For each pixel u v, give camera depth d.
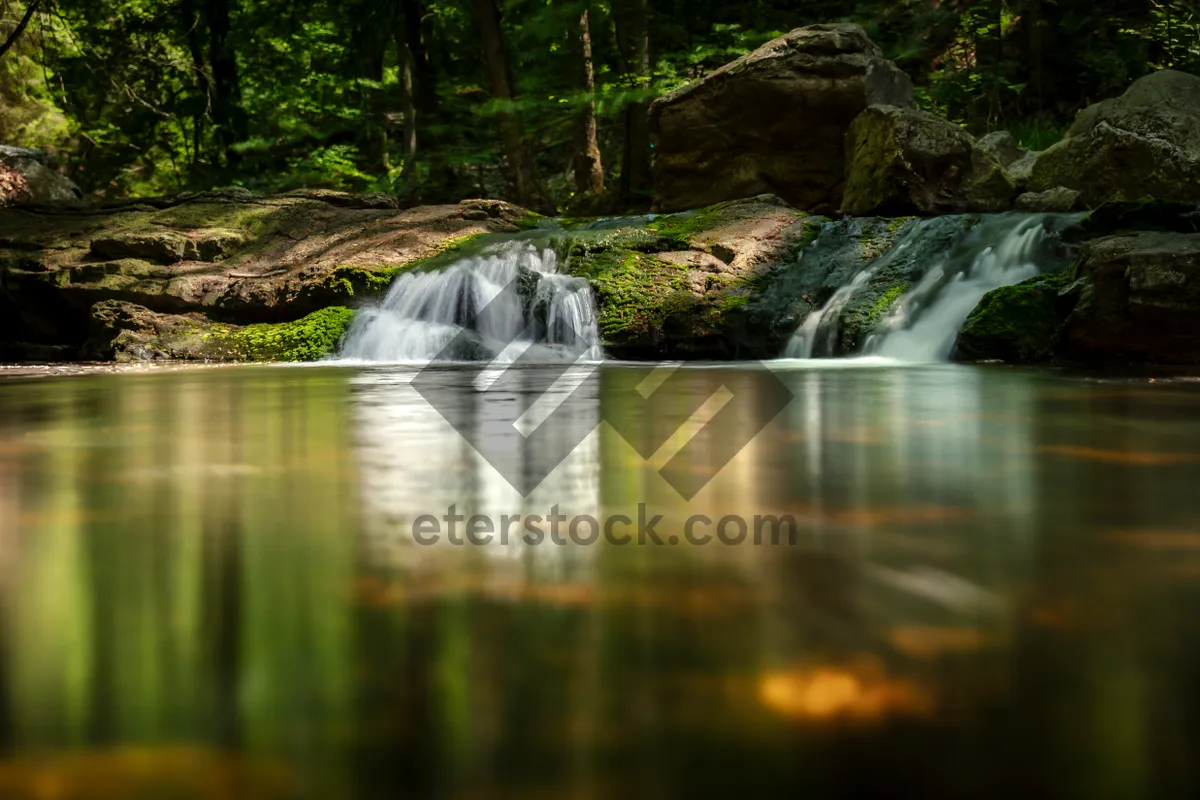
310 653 1.05
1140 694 0.94
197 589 1.30
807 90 12.85
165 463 2.57
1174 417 3.75
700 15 18.70
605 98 15.12
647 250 10.61
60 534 1.67
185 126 24.27
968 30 19.44
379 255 11.28
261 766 0.80
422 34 21.91
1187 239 7.81
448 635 1.10
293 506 1.92
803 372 6.75
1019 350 7.87
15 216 13.52
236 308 11.18
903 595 1.26
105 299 11.49
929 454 2.67
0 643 1.08
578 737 0.85
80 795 0.76
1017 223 9.26
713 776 0.78
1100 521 1.76
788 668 1.00
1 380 6.70
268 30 21.92
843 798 0.75
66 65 21.36
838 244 10.02
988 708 0.90
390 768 0.79
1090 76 18.97
